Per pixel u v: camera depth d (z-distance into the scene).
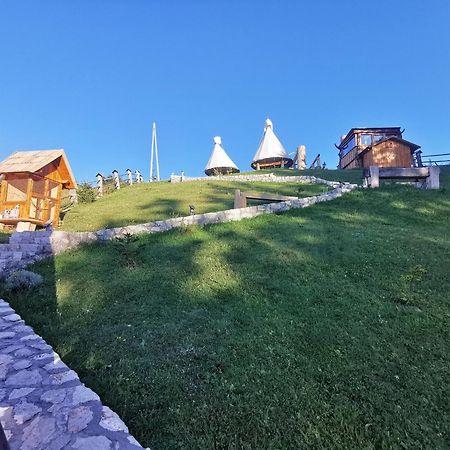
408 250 9.68
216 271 9.14
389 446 3.87
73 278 9.06
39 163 14.77
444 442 3.88
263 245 10.92
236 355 5.59
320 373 5.07
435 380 4.82
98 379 4.99
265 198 15.29
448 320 6.21
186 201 20.03
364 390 4.70
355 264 9.06
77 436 3.61
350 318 6.54
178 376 5.10
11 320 6.68
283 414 4.34
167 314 7.02
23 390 4.38
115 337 6.16
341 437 4.02
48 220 15.33
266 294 7.75
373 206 15.00
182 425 4.18
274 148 44.94
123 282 8.58
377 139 36.97
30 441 3.53
